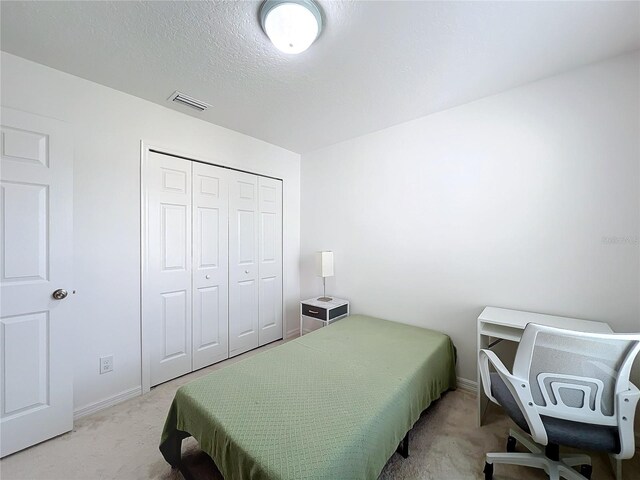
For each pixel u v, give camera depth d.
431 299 2.34
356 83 1.85
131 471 1.38
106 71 1.71
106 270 1.89
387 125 2.54
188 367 2.35
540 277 1.86
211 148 2.47
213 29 1.36
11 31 1.37
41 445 1.54
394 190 2.56
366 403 1.26
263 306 2.99
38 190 1.57
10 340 1.48
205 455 1.49
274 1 1.18
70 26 1.34
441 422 1.75
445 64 1.65
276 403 1.25
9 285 1.48
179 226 2.29
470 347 2.15
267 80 1.81
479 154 2.08
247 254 2.82
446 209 2.25
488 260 2.06
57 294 1.61
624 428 1.02
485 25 1.34
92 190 1.83
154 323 2.14
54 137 1.62
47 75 1.65
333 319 2.69
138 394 2.04
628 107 1.57
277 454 0.96
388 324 2.43
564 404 1.09
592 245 1.69
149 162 2.10
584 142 1.70
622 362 1.04
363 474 1.06
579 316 1.73
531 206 1.88
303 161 3.34
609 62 1.62
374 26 1.34
